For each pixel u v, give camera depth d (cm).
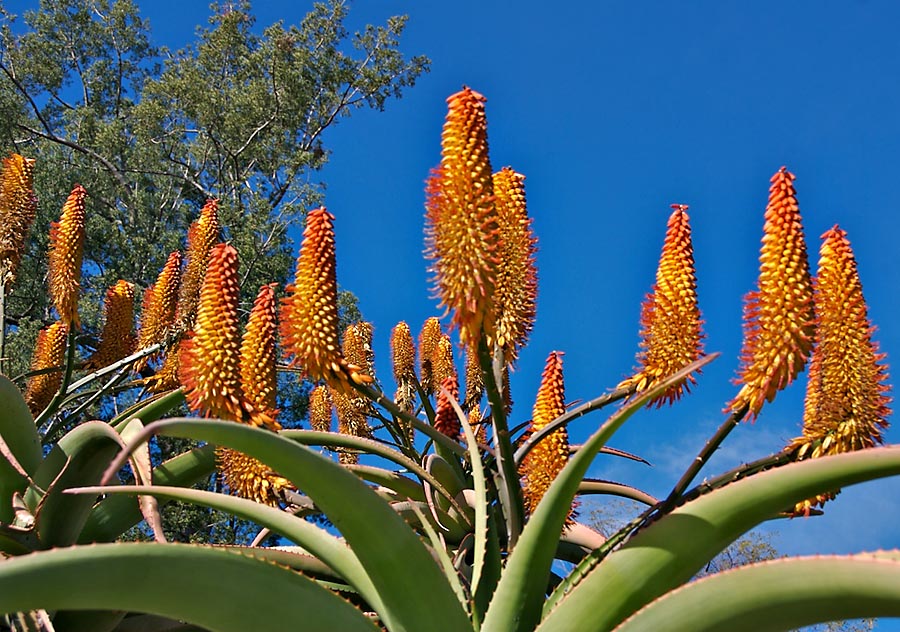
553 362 174
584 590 126
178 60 1045
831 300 144
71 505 168
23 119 965
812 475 122
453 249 144
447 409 219
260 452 119
